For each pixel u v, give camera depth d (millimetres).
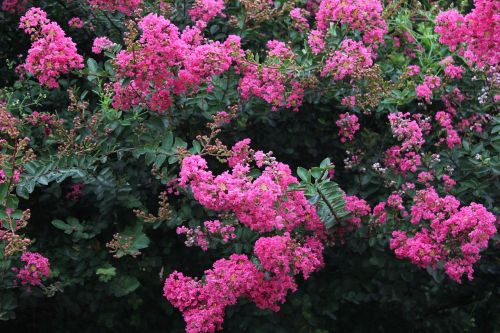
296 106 3723
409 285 3619
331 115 3938
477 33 3045
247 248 3203
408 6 5113
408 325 3945
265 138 3967
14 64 4875
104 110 3557
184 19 4234
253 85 3605
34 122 3723
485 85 3812
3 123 3152
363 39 3869
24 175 3246
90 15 4430
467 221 2910
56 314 3836
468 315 3916
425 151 3812
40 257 3225
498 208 3404
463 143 3578
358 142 3861
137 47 3146
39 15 3254
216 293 2859
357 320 3957
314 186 2967
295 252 2926
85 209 3893
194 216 3398
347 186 3891
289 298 3590
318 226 3246
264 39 4391
